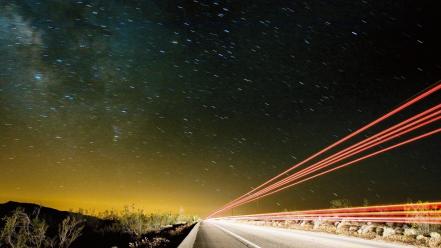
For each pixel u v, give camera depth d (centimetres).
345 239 1672
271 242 1547
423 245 1331
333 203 3094
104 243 1748
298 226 3200
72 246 1675
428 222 1691
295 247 1305
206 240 1670
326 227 2612
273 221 4703
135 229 2580
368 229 2022
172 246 1105
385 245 1338
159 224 3694
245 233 2330
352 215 2794
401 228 1841
